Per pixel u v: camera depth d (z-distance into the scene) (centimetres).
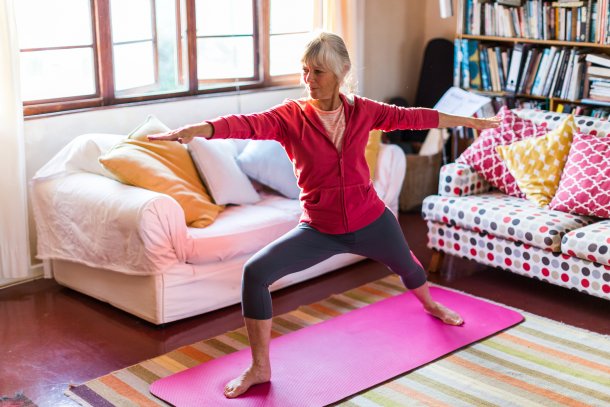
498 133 431
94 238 367
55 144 410
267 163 425
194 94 470
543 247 372
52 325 363
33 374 316
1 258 399
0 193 390
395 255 320
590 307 384
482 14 535
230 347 338
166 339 348
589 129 416
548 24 502
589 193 382
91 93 428
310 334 346
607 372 313
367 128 293
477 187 431
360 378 306
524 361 322
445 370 314
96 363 326
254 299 290
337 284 415
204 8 470
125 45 438
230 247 373
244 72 500
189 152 406
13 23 371
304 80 282
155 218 344
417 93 597
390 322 358
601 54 491
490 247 400
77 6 414
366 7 557
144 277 356
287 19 516
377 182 443
